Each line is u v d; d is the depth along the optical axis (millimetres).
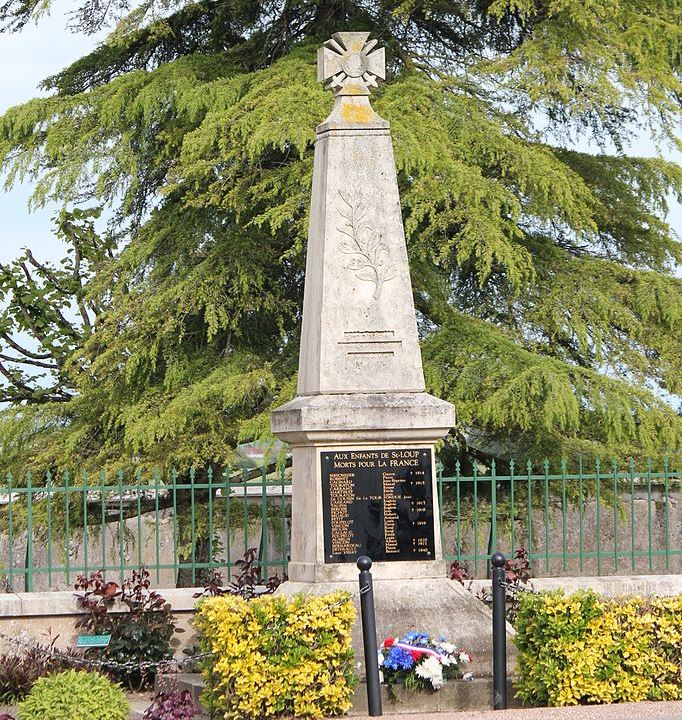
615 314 16984
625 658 9328
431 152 15344
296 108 15398
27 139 17828
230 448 15844
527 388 14898
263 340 17625
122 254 17719
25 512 16922
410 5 16984
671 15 17609
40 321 21078
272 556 16641
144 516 17219
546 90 15906
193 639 12180
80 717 8719
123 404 16984
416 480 10461
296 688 8836
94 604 11938
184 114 17297
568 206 15859
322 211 10797
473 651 10117
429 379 15492
